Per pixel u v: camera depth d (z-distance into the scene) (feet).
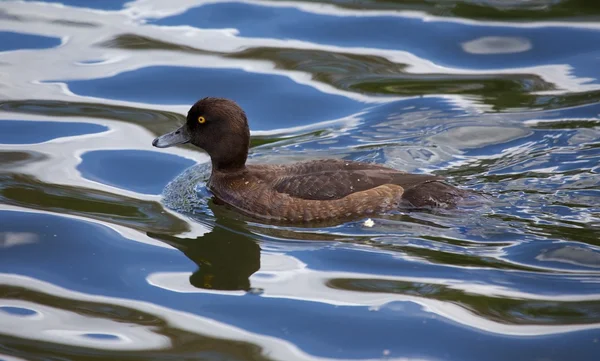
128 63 59.06
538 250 38.83
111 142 51.42
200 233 42.14
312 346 33.55
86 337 34.42
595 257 38.14
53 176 47.55
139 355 33.32
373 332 34.22
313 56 59.31
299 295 36.73
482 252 39.04
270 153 49.75
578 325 33.96
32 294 37.35
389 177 43.14
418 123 52.29
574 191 43.52
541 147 48.44
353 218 42.14
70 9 65.51
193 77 57.52
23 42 61.21
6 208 44.11
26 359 33.06
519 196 43.19
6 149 50.16
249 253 40.16
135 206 44.91
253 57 59.47
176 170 49.08
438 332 34.06
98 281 38.34
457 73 57.16
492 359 32.48
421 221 41.50
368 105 54.70
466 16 63.21
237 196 44.50
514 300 35.65
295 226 42.37
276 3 65.67
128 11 65.46
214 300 36.76
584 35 60.13
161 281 38.29
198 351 33.42
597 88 54.65
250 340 34.04
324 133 51.75
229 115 44.70
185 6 65.62
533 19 62.28
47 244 41.16
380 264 38.63
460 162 47.44
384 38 61.11
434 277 37.45
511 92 55.06
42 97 55.21
